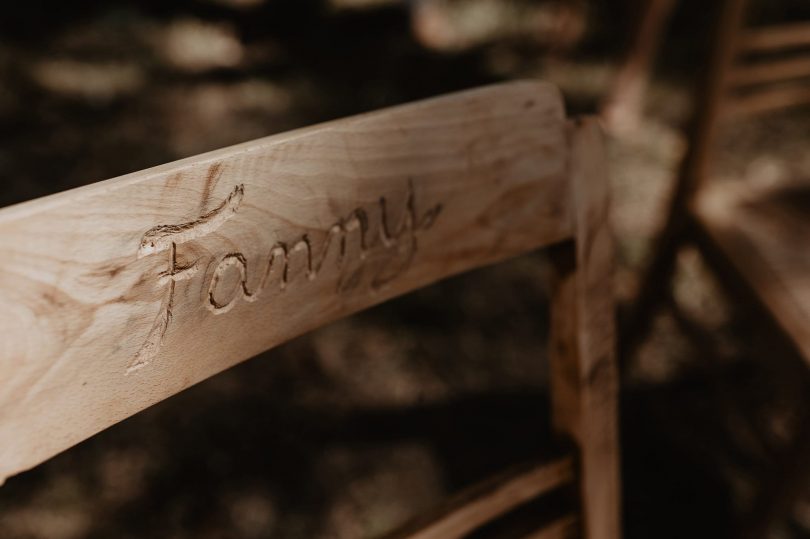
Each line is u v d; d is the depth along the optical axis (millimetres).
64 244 412
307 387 1979
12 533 1584
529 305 2297
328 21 4273
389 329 2168
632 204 2738
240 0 4312
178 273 464
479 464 1807
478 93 590
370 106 3449
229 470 1750
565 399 771
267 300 517
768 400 2004
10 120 3023
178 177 446
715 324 2221
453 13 4434
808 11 4203
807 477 1366
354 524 1663
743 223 1535
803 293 1332
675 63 3955
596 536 821
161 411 1885
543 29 4191
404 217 569
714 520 1718
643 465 1831
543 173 647
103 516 1631
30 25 3871
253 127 3178
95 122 3084
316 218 519
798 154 3150
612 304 743
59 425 440
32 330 414
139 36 3867
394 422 1900
